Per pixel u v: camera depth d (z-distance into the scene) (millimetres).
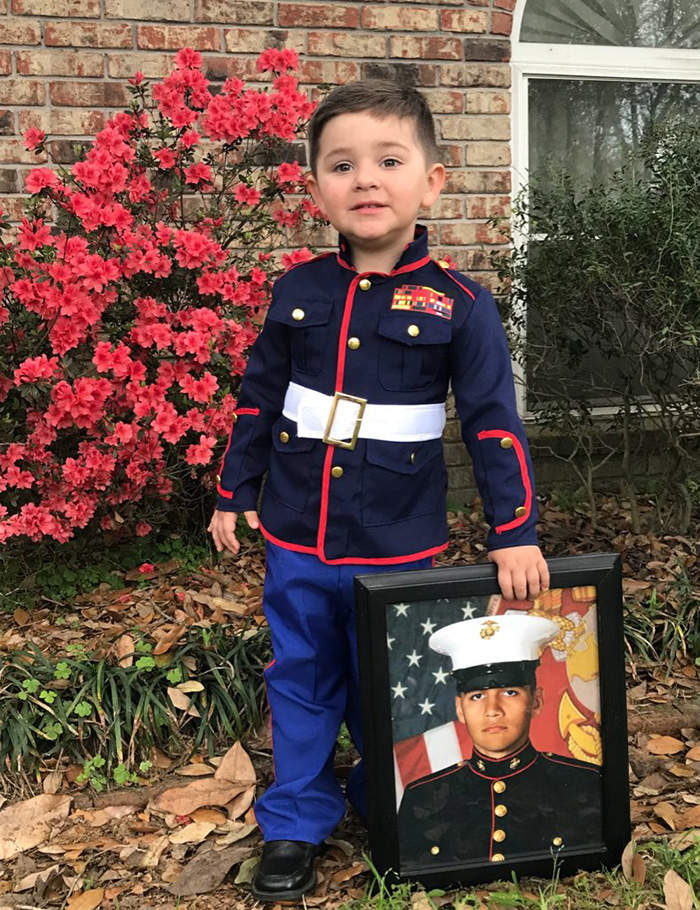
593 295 3611
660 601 3061
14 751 2305
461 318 1761
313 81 4062
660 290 3309
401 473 1757
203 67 3953
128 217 3264
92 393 3117
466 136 4266
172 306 3580
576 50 4484
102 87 3875
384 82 1750
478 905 1783
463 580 1752
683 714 2527
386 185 1696
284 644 1857
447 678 1787
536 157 4586
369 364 1749
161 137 3492
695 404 3705
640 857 1854
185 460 3396
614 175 3854
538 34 4520
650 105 4652
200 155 3965
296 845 1854
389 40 4125
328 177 1739
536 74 4457
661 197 3447
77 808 2230
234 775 2291
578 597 1817
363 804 2041
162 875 1985
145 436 3277
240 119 3514
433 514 1826
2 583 3303
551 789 1839
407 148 1713
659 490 4230
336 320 1775
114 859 2051
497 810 1823
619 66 4551
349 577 1795
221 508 1978
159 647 2568
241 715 2512
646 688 2674
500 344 1783
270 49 3604
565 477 4520
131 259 3234
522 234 3943
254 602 3260
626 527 4023
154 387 3229
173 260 3400
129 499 3365
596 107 4617
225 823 2154
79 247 3133
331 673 1893
